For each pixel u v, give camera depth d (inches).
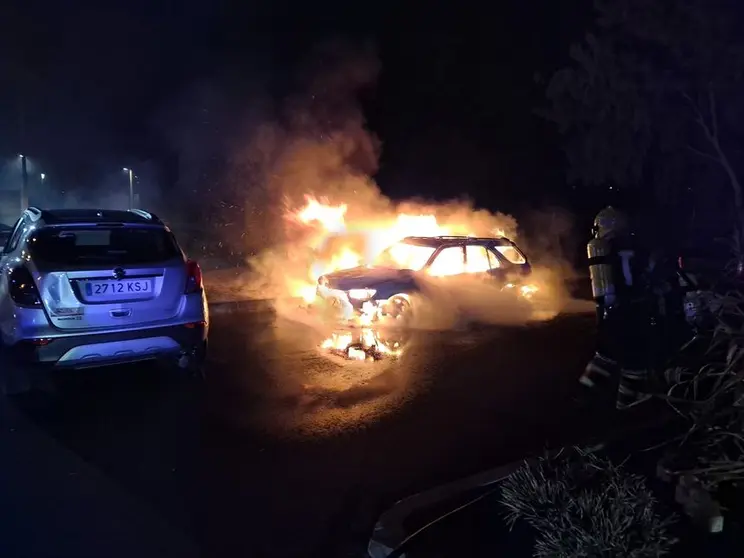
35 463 218.2
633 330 259.8
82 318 263.6
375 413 268.5
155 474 211.2
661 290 260.4
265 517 185.6
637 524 149.5
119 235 290.4
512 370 333.7
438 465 218.2
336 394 293.4
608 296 264.4
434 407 275.9
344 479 208.4
